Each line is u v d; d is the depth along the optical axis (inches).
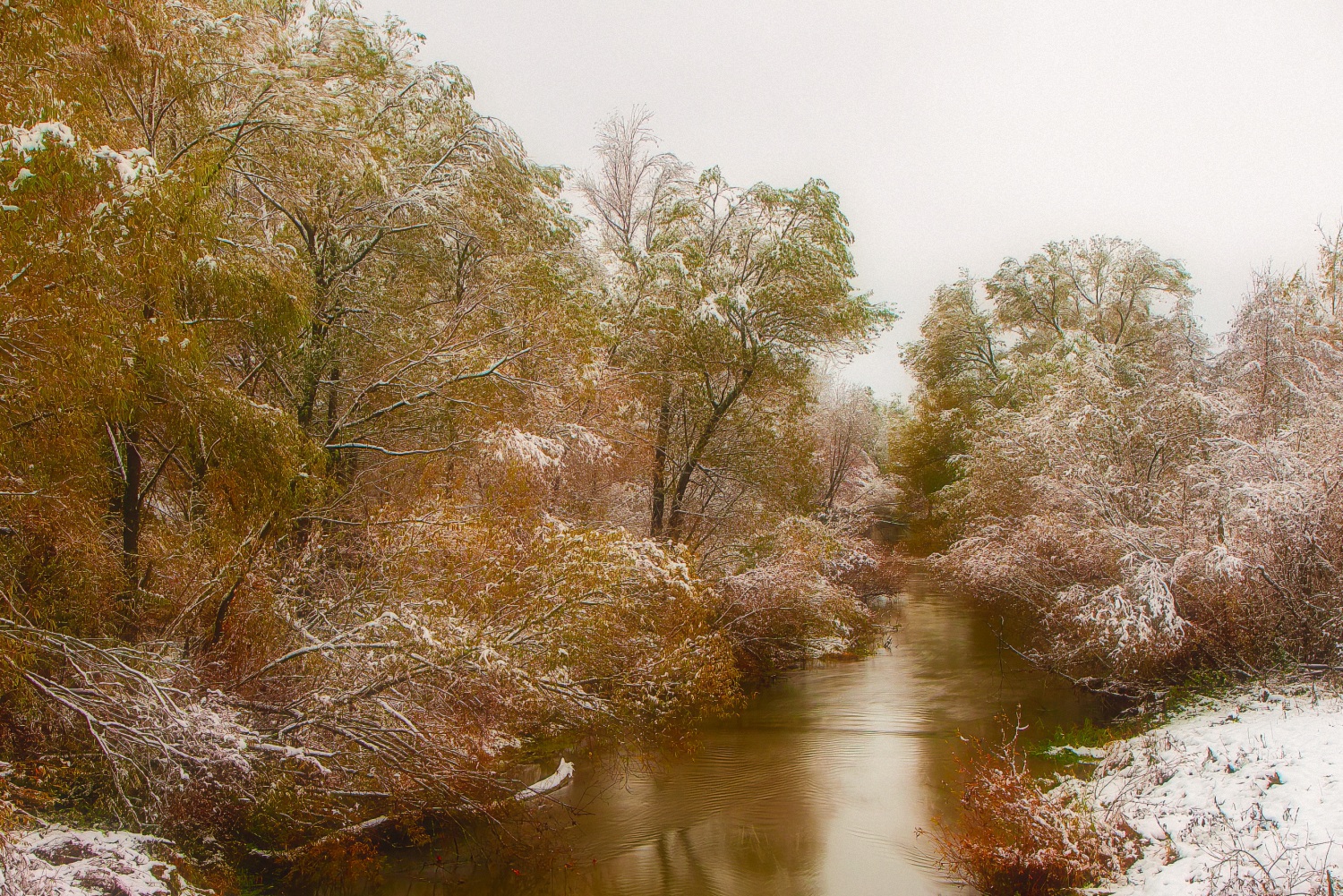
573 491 595.8
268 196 415.5
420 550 366.9
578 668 404.8
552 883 328.5
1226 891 253.0
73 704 267.1
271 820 322.0
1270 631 475.8
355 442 458.6
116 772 273.3
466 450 445.4
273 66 350.6
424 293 520.1
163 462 362.3
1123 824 323.3
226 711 304.3
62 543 288.7
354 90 402.6
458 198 452.8
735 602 665.6
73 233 227.1
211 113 359.6
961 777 443.2
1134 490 617.9
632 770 457.7
